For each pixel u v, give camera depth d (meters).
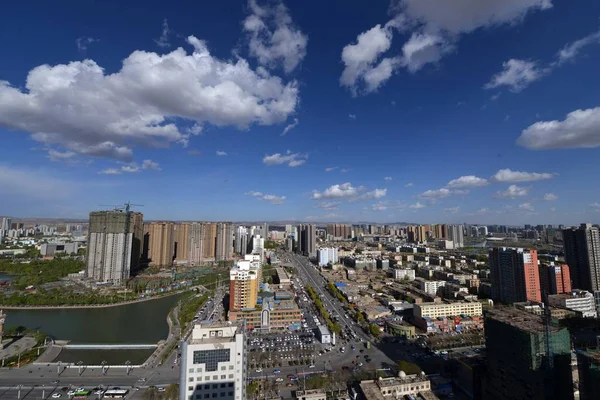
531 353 188.38
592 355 170.62
